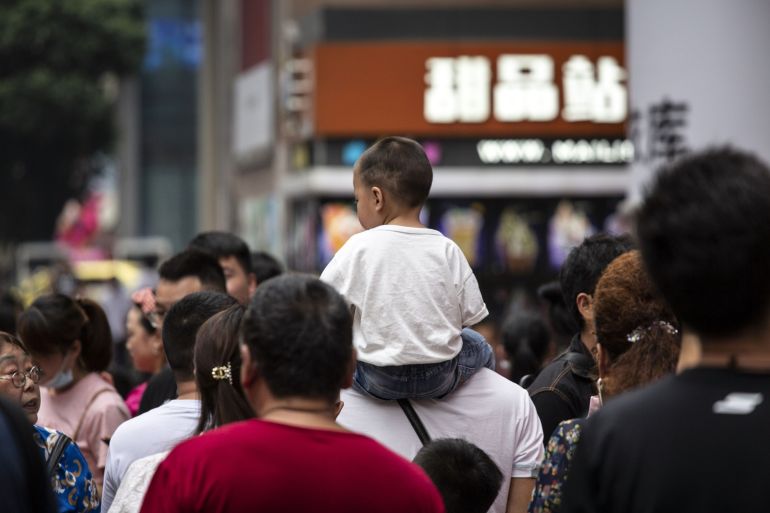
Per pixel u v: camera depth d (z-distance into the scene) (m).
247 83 68.75
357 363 9.37
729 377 5.74
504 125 49.62
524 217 50.12
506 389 9.74
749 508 5.55
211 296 10.20
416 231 9.34
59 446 9.61
